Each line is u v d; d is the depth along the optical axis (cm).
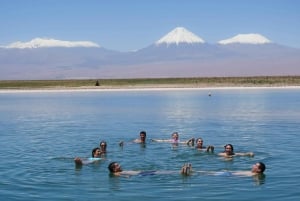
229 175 2125
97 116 5172
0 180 2098
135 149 2908
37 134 3738
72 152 2859
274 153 2712
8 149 2981
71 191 1898
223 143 3159
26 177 2152
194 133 3706
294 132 3656
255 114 5175
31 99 8625
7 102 7794
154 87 13325
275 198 1764
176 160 2542
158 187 1939
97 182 2038
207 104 6738
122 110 5888
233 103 6875
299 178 2062
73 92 11512
